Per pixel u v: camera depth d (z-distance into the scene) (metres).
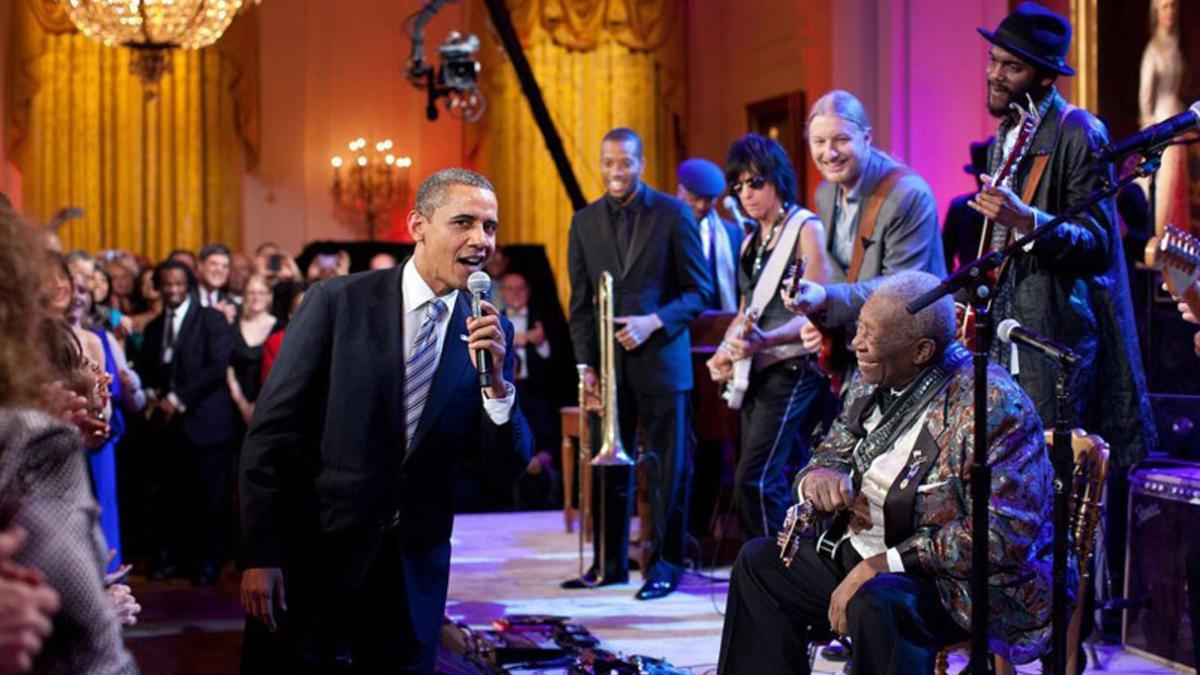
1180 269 3.91
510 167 12.82
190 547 7.58
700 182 7.17
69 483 1.96
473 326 3.54
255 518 3.56
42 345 2.07
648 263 6.35
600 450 6.53
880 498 3.63
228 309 8.59
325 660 3.63
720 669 3.82
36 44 12.04
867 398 3.81
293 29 12.64
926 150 7.71
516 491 9.79
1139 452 4.59
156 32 7.21
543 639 5.14
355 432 3.58
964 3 7.74
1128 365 4.59
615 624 5.77
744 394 5.90
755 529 5.88
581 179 12.95
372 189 12.65
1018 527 3.38
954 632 3.46
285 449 3.60
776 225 5.92
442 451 3.65
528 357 9.93
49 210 12.07
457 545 8.05
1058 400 3.39
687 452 6.47
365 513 3.57
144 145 12.27
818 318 4.96
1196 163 6.23
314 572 3.62
